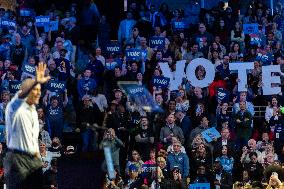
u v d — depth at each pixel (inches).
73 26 1635.1
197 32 1658.5
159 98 1406.3
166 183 1222.9
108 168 588.1
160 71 1493.6
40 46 1558.8
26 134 586.6
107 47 1551.4
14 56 1533.0
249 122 1397.6
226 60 1507.1
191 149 1344.7
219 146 1333.7
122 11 1829.5
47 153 1236.5
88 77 1448.1
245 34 1631.4
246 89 1486.2
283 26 1721.2
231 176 1289.4
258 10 1721.2
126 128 1311.5
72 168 593.3
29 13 1636.3
